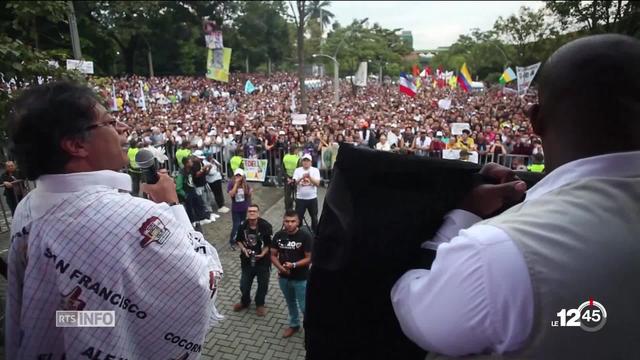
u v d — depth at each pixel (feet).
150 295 4.02
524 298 2.69
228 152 43.70
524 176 4.65
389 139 45.91
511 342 2.78
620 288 2.62
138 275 3.96
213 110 96.32
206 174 29.68
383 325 3.89
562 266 2.65
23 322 3.96
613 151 2.98
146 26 135.95
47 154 3.97
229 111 93.09
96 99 4.28
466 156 37.86
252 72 237.25
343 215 3.92
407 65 276.62
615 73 2.89
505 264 2.73
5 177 22.63
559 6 64.54
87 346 3.80
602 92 2.91
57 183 4.00
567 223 2.77
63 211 3.91
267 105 103.76
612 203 2.80
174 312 4.14
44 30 22.81
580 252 2.66
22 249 4.20
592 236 2.69
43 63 11.95
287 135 44.06
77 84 4.24
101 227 3.86
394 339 3.89
